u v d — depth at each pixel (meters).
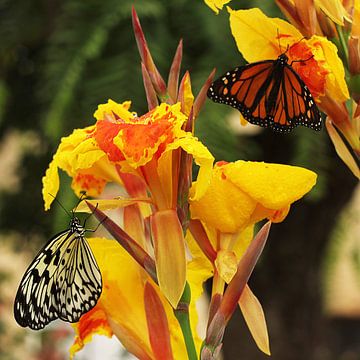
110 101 1.31
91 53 1.83
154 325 1.30
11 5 2.10
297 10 1.32
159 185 1.26
